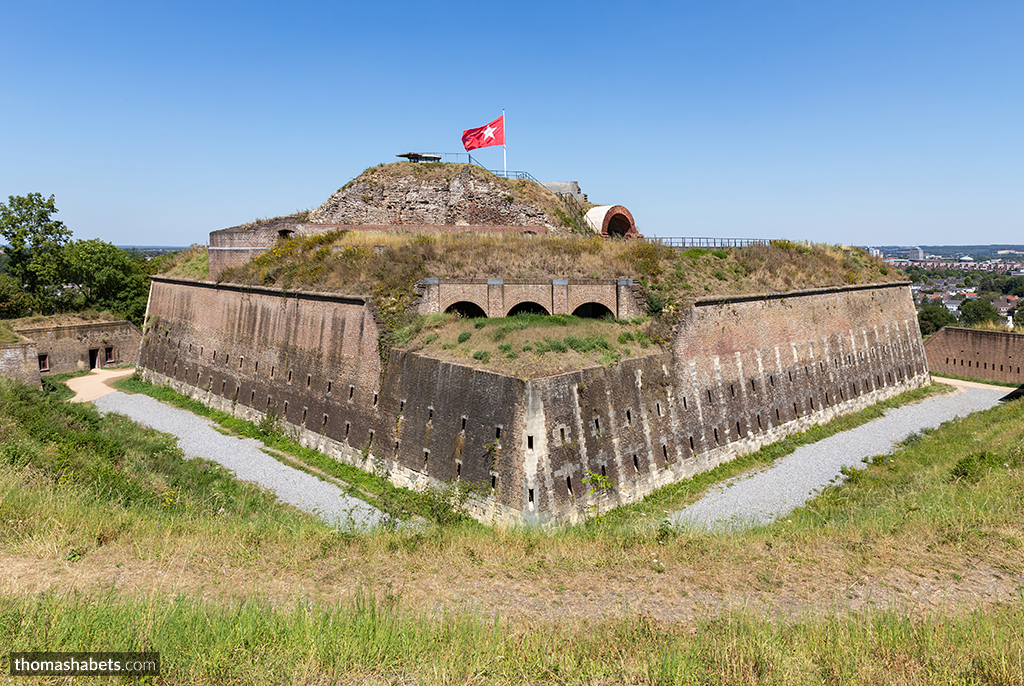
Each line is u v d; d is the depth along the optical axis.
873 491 26.02
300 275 38.16
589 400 26.03
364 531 19.47
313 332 35.50
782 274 42.03
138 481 21.52
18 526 14.20
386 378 30.34
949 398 48.00
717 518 24.78
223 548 15.23
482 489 24.70
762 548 16.16
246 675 9.26
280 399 37.34
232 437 36.28
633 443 27.69
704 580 14.16
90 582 12.34
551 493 23.70
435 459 27.12
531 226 48.25
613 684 9.62
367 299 31.84
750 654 10.11
